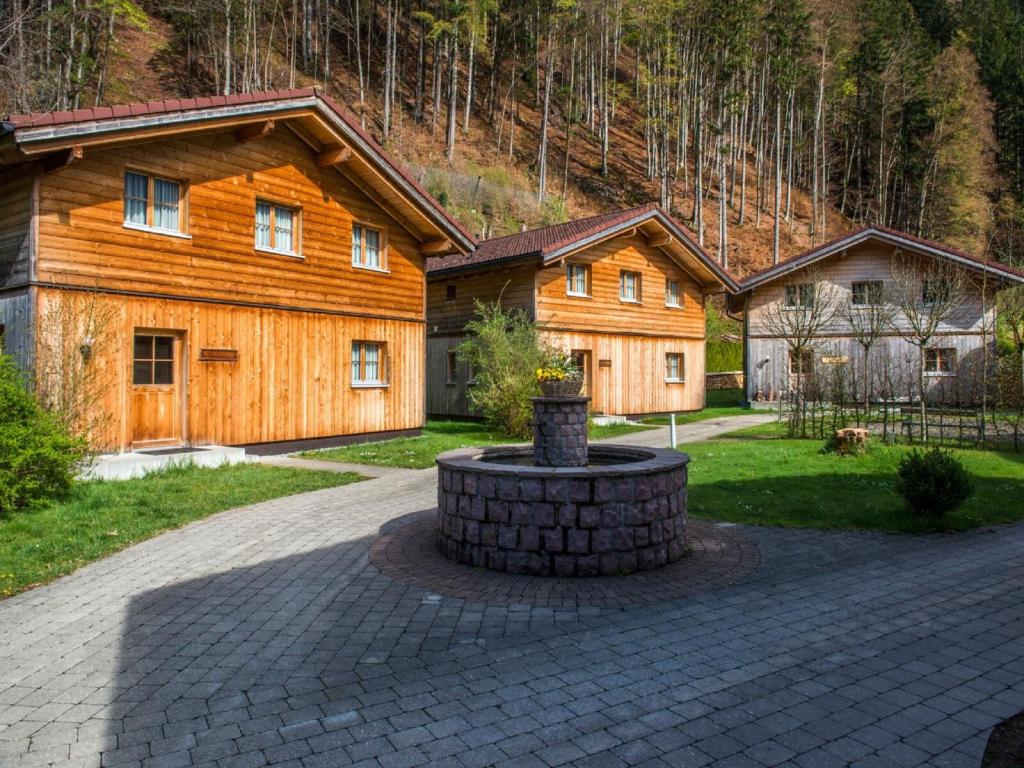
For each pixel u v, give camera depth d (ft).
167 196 39.27
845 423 54.49
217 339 41.11
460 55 166.71
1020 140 179.32
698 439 51.70
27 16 77.66
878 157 183.62
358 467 39.99
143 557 21.49
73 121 32.04
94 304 34.09
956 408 73.31
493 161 146.51
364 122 138.62
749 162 194.39
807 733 10.76
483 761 10.00
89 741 10.75
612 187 159.63
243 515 27.27
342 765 9.95
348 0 163.12
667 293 78.89
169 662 13.80
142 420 37.70
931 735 10.69
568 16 154.20
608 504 19.30
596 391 69.10
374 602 17.26
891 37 178.91
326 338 47.96
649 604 16.99
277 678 13.01
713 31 147.13
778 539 23.26
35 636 15.29
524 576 19.31
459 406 72.18
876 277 80.28
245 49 120.78
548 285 64.90
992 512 26.91
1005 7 216.95
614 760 10.00
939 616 16.11
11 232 34.30
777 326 78.95
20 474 26.68
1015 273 72.49
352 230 50.44
